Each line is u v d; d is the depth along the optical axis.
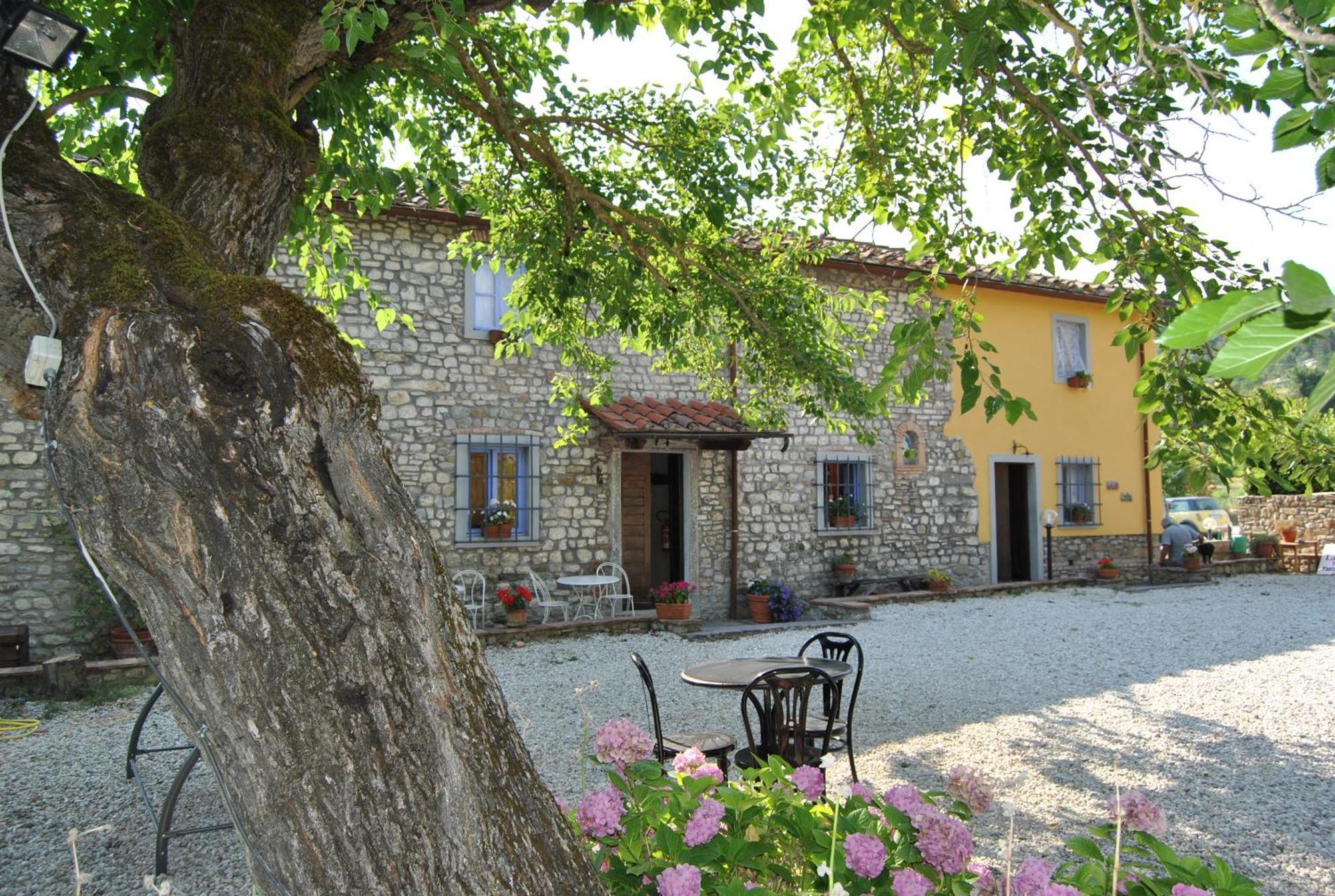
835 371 6.10
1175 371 3.15
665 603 9.84
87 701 6.98
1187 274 3.19
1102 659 8.41
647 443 10.43
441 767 1.53
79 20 3.82
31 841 4.27
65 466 1.54
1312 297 0.90
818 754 4.30
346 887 1.45
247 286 1.66
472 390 9.71
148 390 1.52
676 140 5.32
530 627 9.20
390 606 1.56
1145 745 5.68
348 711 1.49
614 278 5.48
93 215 1.77
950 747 5.62
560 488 10.18
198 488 1.50
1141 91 3.45
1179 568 15.03
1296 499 18.50
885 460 12.54
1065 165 3.62
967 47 2.73
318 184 4.52
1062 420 14.25
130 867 3.96
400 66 3.99
